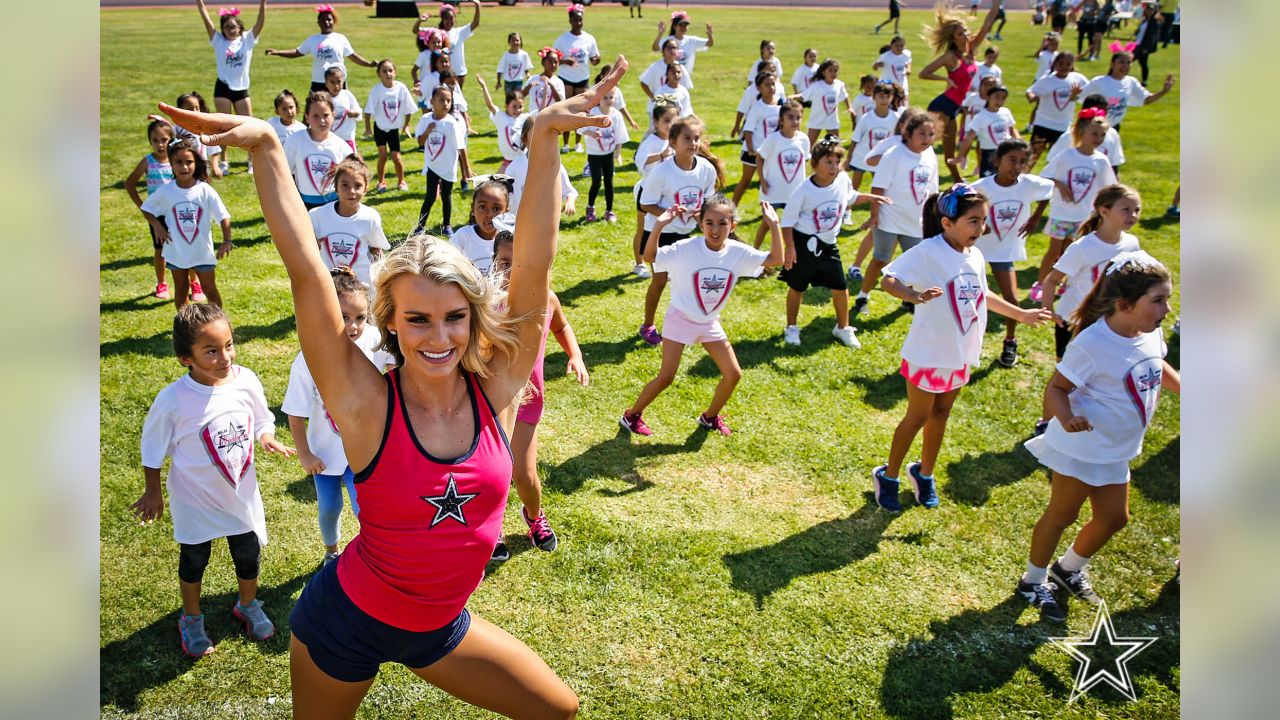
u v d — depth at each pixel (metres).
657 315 8.30
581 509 5.32
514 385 2.81
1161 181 13.76
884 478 5.44
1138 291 4.11
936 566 4.95
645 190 7.79
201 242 7.42
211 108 16.78
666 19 37.25
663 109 9.05
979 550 5.11
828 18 40.84
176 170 7.22
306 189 8.84
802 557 4.96
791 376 7.23
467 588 2.79
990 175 7.37
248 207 11.05
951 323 4.98
